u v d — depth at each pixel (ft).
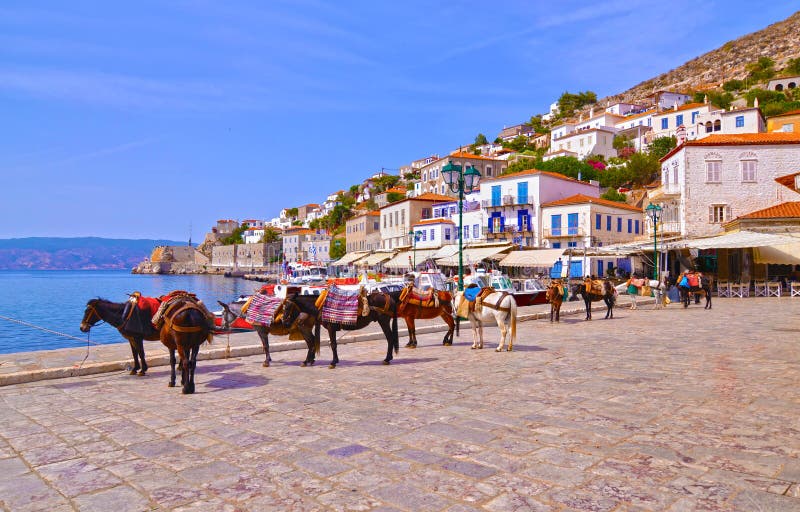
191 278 536.83
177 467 18.94
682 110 312.71
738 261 132.26
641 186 270.05
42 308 178.29
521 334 58.80
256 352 48.21
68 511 15.58
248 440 21.83
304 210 650.43
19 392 33.09
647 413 24.32
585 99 611.06
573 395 28.22
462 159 278.87
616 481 16.58
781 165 133.80
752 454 18.70
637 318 75.10
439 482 16.89
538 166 283.38
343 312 38.86
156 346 49.83
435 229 222.69
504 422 23.36
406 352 46.93
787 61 522.88
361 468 18.29
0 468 19.26
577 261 175.83
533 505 15.03
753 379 31.27
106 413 27.25
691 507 14.66
